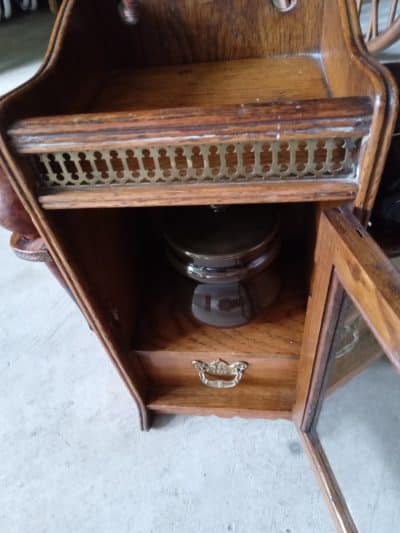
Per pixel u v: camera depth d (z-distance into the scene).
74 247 0.59
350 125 0.40
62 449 0.98
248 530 0.84
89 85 0.63
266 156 0.47
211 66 0.69
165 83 0.66
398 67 0.57
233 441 0.96
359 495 0.86
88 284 0.64
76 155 0.46
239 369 0.84
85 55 0.62
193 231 0.73
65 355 1.15
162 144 0.43
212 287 0.78
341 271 0.47
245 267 0.71
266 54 0.68
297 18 0.64
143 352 0.83
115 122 0.42
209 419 1.00
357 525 0.83
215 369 0.85
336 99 0.40
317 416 0.84
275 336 0.82
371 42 1.31
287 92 0.58
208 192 0.48
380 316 0.38
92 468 0.95
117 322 0.77
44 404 1.06
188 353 0.82
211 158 0.47
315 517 0.84
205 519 0.86
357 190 0.45
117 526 0.87
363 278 0.40
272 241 0.74
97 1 0.64
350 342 0.73
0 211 0.59
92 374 1.11
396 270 0.39
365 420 0.96
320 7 0.62
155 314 0.88
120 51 0.69
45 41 2.52
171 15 0.66
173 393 0.95
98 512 0.89
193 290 0.83
